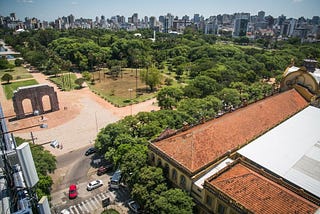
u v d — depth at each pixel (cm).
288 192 4038
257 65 18375
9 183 2431
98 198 6144
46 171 6081
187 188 4909
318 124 7056
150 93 14938
